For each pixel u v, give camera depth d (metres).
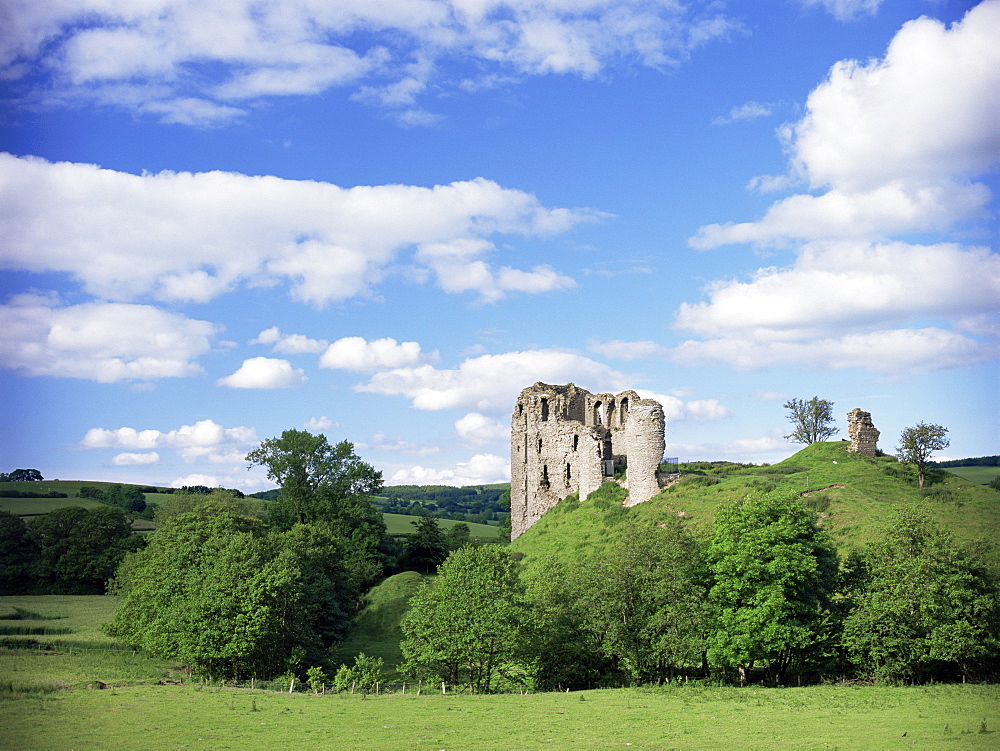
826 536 62.41
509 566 69.19
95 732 42.44
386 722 45.09
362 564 120.75
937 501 87.62
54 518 143.12
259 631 64.88
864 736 39.00
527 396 126.62
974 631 53.75
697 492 99.56
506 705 51.34
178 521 90.88
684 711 47.94
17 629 90.75
